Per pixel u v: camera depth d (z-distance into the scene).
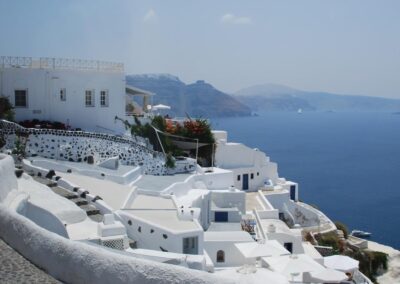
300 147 199.00
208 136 49.84
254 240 32.62
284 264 27.78
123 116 47.31
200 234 26.14
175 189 36.03
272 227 34.66
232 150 51.09
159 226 26.19
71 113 44.00
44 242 12.94
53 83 42.94
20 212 18.39
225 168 50.22
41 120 42.22
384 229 66.38
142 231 26.86
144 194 33.66
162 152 45.06
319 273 26.94
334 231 44.69
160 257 21.25
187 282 9.81
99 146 39.66
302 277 27.27
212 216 36.88
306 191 97.25
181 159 45.16
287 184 52.91
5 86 41.50
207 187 43.00
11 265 12.94
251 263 30.59
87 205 27.81
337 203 85.38
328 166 140.75
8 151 35.25
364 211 78.75
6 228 14.70
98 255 11.52
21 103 42.28
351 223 69.75
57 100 43.25
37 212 19.44
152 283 10.23
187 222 27.48
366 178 117.94
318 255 34.38
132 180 37.19
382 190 100.06
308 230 43.75
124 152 40.72
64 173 33.94
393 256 46.12
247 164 51.66
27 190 24.73
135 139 44.31
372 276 42.69
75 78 43.91
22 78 41.94
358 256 42.75
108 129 46.12
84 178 33.34
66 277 12.05
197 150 49.12
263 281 10.31
